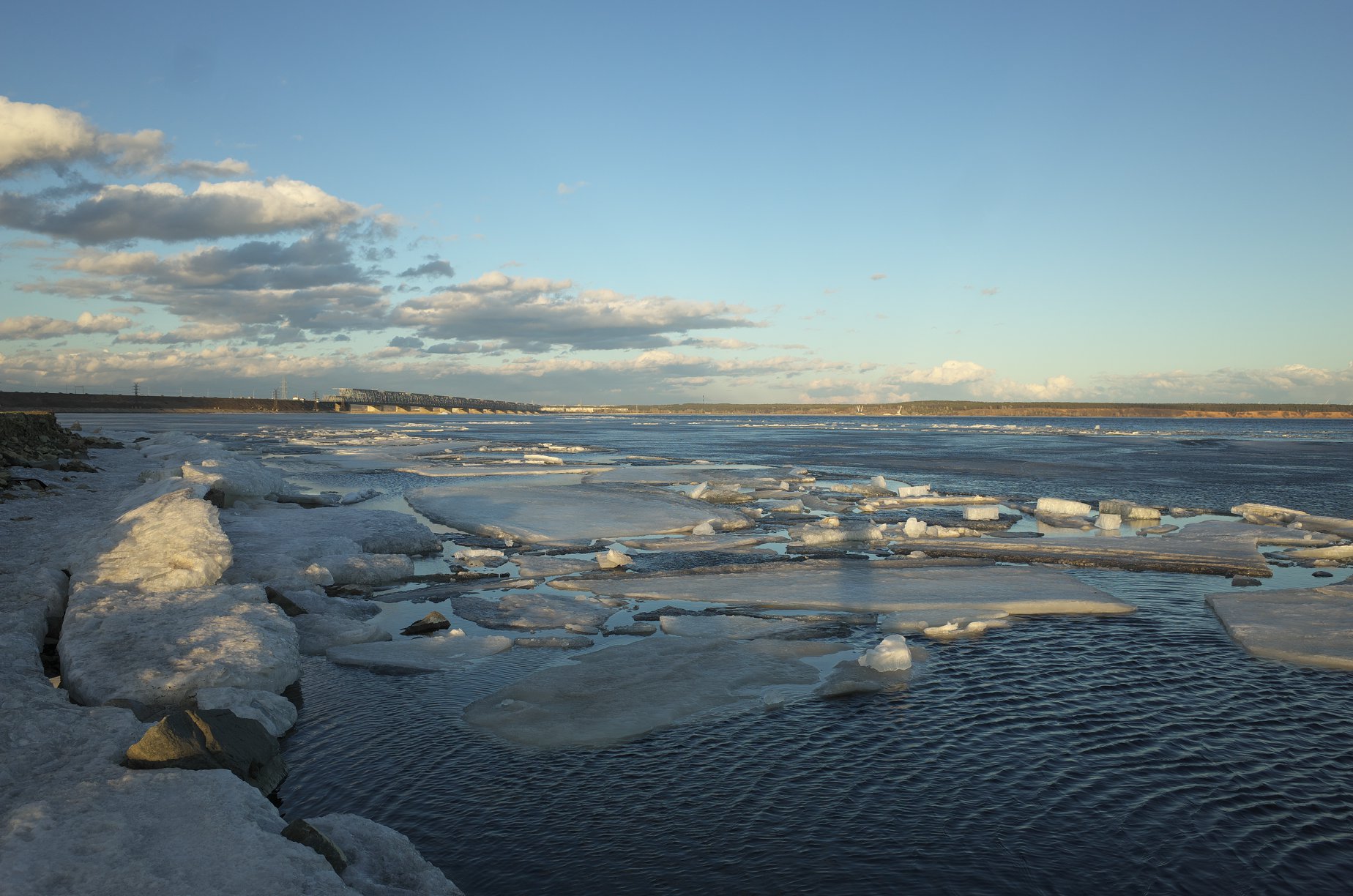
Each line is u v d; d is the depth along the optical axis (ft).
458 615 38.37
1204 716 26.22
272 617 31.30
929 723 25.71
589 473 113.60
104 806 16.20
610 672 30.17
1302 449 204.03
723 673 30.14
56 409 570.87
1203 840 18.85
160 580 34.17
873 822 19.61
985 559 52.19
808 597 41.68
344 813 19.35
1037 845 18.62
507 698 27.63
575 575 47.75
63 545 39.88
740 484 99.60
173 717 19.75
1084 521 69.62
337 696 27.86
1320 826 19.51
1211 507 82.17
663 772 22.30
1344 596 41.01
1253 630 34.99
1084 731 25.00
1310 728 25.22
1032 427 440.04
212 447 104.73
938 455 169.48
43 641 29.89
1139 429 399.85
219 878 13.85
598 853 18.29
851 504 82.28
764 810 20.22
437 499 79.30
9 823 15.23
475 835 19.04
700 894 16.81
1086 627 36.73
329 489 92.07
